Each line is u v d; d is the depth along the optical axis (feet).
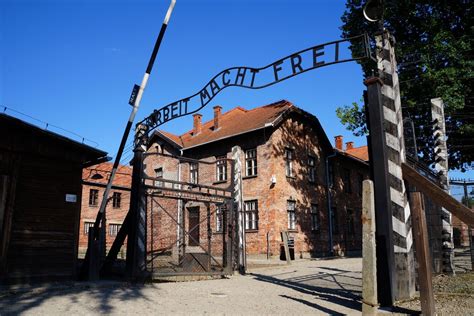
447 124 59.98
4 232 28.60
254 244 69.21
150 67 33.04
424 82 54.34
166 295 26.05
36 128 29.89
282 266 50.55
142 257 32.94
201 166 81.15
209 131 87.86
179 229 65.05
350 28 65.77
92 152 33.86
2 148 29.27
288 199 71.36
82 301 23.32
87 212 98.32
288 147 74.18
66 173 32.94
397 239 22.72
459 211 24.91
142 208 33.94
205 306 22.15
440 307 19.61
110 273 35.81
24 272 29.27
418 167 29.68
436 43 54.65
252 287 30.35
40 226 30.68
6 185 29.30
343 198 90.17
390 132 23.81
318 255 76.48
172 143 86.79
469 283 26.78
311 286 30.83
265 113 78.69
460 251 43.42
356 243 92.07
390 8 60.08
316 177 81.56
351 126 65.51
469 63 53.42
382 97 24.02
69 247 32.09
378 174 22.02
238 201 41.65
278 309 21.18
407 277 22.41
